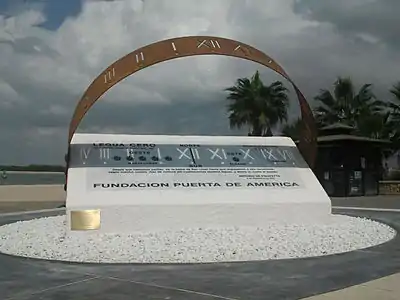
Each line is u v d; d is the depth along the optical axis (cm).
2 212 1939
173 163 1256
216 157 1316
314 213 1249
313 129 1462
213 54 1309
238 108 4778
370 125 4253
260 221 1192
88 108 1309
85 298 616
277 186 1267
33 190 3772
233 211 1173
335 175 3011
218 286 673
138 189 1150
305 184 1303
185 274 746
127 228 1094
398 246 1002
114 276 734
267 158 1359
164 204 1123
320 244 976
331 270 773
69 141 1273
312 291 647
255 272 759
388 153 4172
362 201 2548
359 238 1061
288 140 1447
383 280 706
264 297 618
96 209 1077
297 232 1102
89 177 1159
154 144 1311
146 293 638
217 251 899
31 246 964
